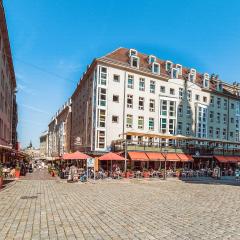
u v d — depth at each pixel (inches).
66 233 318.3
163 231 331.3
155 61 1903.3
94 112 1637.6
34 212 439.5
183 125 1934.1
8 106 1851.6
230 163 1916.8
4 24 1268.5
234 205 539.5
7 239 294.4
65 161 2065.7
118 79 1688.0
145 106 1765.5
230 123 2255.2
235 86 2460.6
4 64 1519.4
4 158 1462.8
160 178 1339.8
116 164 1529.3
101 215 422.3
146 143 1675.7
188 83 1994.3
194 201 587.8
